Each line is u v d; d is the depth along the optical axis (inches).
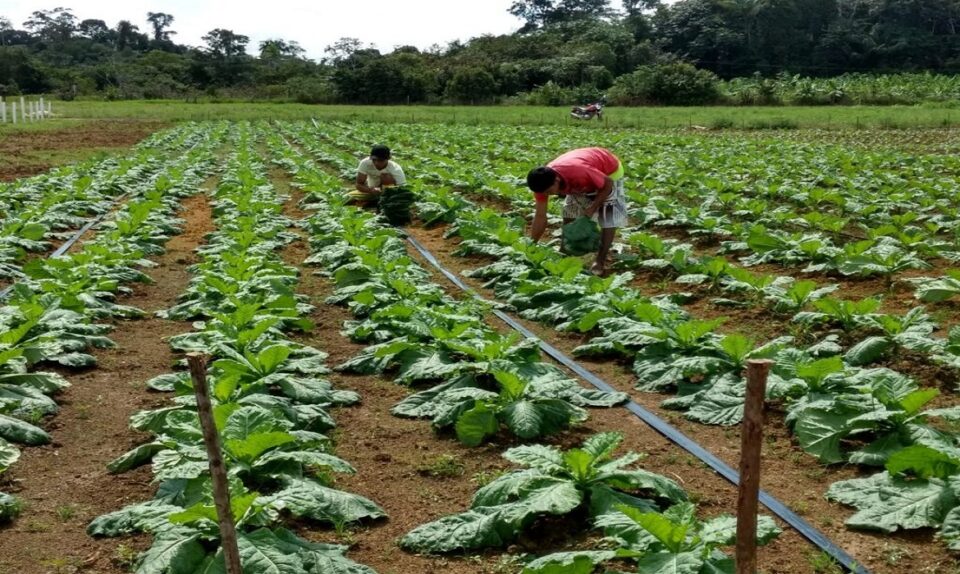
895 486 196.9
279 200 663.1
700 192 666.8
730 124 1625.2
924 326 297.6
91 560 177.6
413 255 491.8
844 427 223.6
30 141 1175.6
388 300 345.7
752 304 365.7
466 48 3486.7
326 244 490.6
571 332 339.9
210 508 166.7
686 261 424.8
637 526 168.1
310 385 260.2
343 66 3107.8
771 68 3577.8
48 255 488.7
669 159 921.5
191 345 296.0
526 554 178.5
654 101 2561.5
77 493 208.4
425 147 1130.7
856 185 706.8
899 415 220.4
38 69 2915.8
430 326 298.2
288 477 198.2
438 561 179.3
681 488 197.8
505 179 706.8
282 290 367.6
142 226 519.5
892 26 3636.8
